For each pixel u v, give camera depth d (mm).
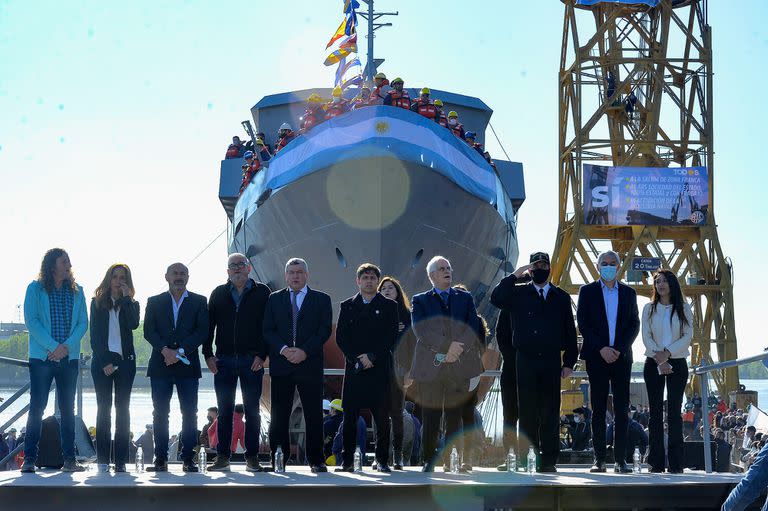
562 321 9148
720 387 33781
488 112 25203
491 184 20438
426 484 7242
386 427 9000
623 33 35938
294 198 19062
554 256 36250
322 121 20203
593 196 33844
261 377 9516
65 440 9047
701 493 7648
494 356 23219
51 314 9000
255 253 21344
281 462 8984
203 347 9734
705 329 35188
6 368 62344
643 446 12688
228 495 7082
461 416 9055
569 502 7441
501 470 9055
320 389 9086
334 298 19641
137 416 65375
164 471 9109
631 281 33844
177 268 9391
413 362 8781
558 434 9070
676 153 35969
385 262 18781
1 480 7559
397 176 18109
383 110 18953
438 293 8859
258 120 24875
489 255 21250
